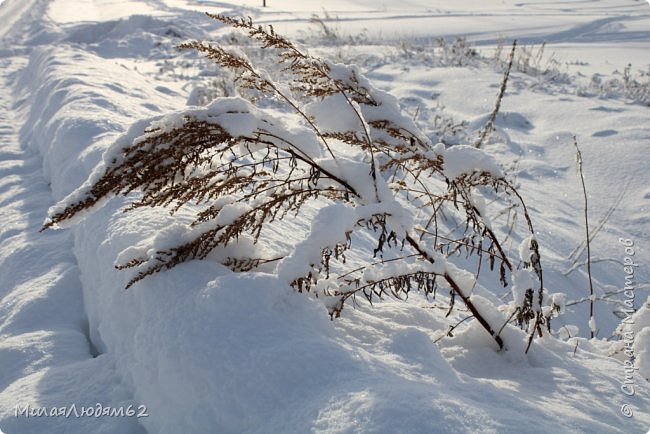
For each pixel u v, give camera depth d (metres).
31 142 6.75
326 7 34.66
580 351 2.79
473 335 2.67
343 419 1.50
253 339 1.92
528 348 2.55
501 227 5.72
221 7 33.50
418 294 3.56
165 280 2.32
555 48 17.22
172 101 8.59
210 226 2.44
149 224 2.91
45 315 2.98
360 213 2.26
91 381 2.29
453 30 21.84
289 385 1.73
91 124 5.37
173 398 1.88
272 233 3.27
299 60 2.41
